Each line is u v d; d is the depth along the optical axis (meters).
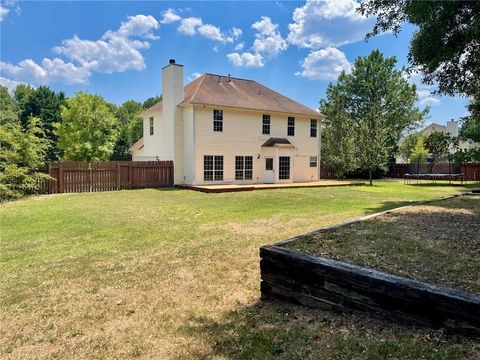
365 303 2.91
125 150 39.03
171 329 3.10
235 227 7.35
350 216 8.55
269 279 3.59
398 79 30.94
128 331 3.09
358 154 21.44
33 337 3.02
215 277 4.35
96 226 7.61
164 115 19.55
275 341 2.76
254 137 19.97
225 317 3.28
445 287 2.63
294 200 12.30
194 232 6.91
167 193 15.18
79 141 28.44
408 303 2.66
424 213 6.23
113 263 4.97
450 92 8.13
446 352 2.29
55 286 4.14
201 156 18.14
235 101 19.30
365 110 31.53
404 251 3.73
